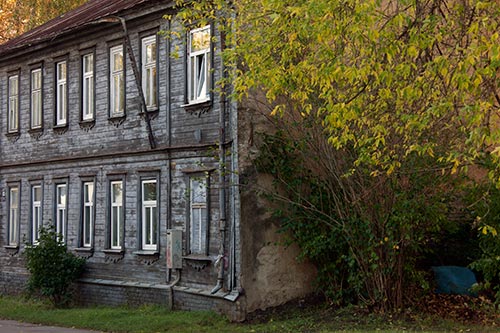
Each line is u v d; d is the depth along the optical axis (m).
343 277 18.64
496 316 17.05
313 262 19.20
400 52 13.06
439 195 16.94
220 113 19.06
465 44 13.49
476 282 18.58
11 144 28.48
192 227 20.16
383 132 13.09
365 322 16.75
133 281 22.06
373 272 17.45
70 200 25.02
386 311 17.38
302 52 14.73
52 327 19.28
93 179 23.94
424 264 19.98
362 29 12.48
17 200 28.17
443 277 19.05
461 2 14.24
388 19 13.45
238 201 18.39
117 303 22.45
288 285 18.80
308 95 15.96
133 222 22.19
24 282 27.22
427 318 16.73
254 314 18.25
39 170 26.73
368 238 17.34
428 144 12.88
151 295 21.20
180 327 17.80
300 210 18.52
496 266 16.58
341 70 12.30
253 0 16.03
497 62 11.30
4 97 29.08
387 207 16.95
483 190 16.72
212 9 17.27
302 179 18.47
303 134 17.84
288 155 18.50
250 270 18.30
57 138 25.83
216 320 18.31
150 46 22.11
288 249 18.89
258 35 14.98
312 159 18.16
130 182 22.39
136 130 22.25
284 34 14.38
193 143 20.12
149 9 21.69
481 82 12.33
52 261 23.36
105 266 23.22
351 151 17.12
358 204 17.11
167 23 21.34
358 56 13.33
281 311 18.50
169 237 20.06
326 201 18.41
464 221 19.38
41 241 23.72
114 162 23.06
